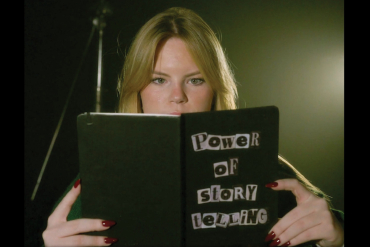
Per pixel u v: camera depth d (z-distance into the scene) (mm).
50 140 2289
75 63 2275
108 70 2305
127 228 639
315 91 2721
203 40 854
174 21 855
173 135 612
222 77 922
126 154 632
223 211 640
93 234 648
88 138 641
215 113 625
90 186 646
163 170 621
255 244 652
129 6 2234
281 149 2832
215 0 2484
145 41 849
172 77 841
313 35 2615
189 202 628
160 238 630
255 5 2533
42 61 2205
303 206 668
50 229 647
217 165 631
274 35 2615
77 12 2193
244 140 636
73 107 2326
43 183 2252
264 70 2689
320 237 659
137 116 623
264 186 651
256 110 637
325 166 2789
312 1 2539
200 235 636
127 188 635
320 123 2770
